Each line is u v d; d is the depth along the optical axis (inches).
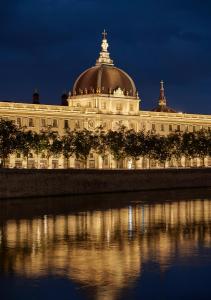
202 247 3019.2
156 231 3604.8
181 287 2265.0
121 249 2989.7
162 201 5526.6
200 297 2154.3
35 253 2903.5
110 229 3688.5
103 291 2217.0
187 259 2719.0
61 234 3491.6
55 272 2486.5
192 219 4163.4
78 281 2347.4
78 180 6264.8
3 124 7135.8
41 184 5954.7
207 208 4899.1
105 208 4891.7
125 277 2401.6
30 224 3909.9
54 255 2844.5
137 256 2800.2
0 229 3686.0
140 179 6840.6
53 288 2255.2
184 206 5068.9
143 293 2194.9
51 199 5693.9
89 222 4008.4
